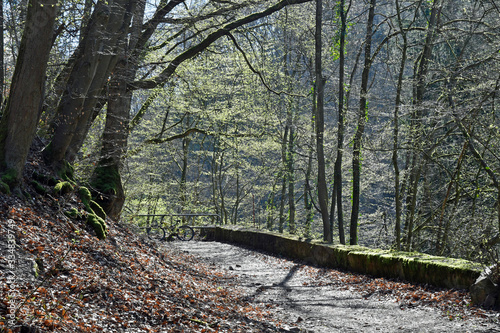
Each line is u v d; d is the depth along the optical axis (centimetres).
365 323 636
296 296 844
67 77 956
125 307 509
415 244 1594
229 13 1229
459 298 685
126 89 1150
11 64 1024
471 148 1240
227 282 952
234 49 1639
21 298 415
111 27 838
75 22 912
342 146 1502
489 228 1127
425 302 712
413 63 1684
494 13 1334
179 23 1170
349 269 1055
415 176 1448
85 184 987
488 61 1227
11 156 684
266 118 1902
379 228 2058
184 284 750
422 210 1571
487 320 580
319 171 1487
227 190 2889
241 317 633
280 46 1966
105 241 775
